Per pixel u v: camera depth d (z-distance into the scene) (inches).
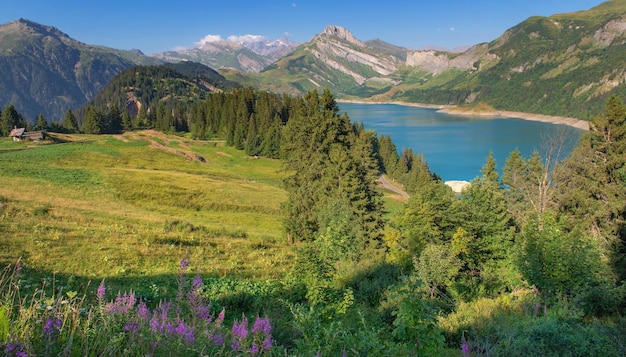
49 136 4143.7
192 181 2481.5
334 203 1346.0
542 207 1326.3
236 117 5413.4
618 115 1422.2
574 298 636.1
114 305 195.8
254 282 719.7
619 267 1071.6
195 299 210.5
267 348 196.7
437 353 301.7
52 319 166.2
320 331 283.0
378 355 265.9
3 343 141.2
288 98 5644.7
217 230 1327.5
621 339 394.9
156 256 828.0
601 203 1385.3
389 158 5093.5
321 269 579.2
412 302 304.8
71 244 798.5
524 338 358.6
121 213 1357.0
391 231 1290.6
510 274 1003.9
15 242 743.1
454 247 1103.6
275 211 2018.9
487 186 1243.8
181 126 6673.2
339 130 2172.7
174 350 170.7
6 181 1766.7
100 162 3161.9
